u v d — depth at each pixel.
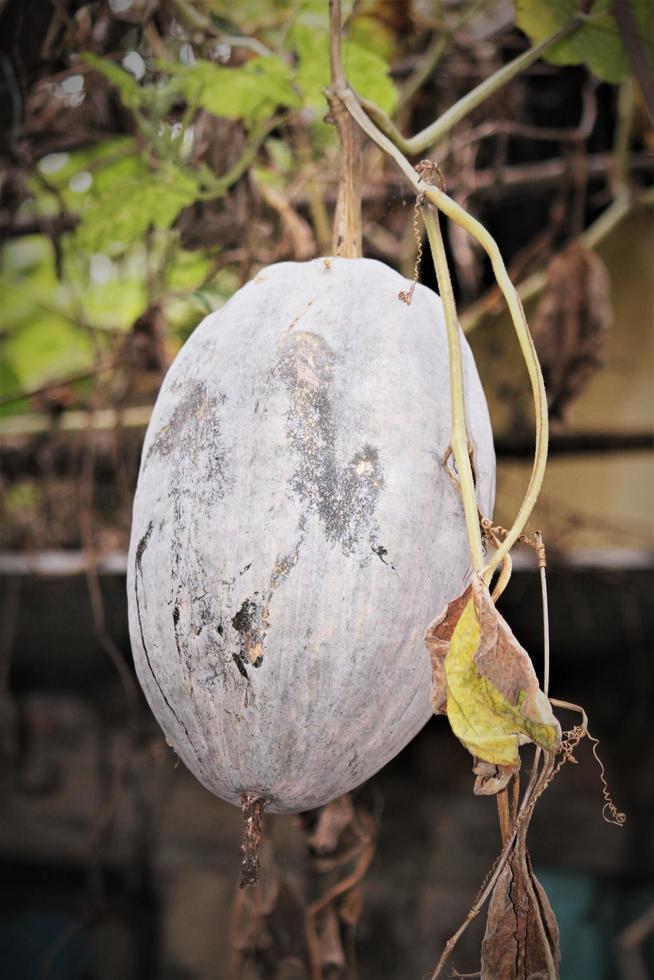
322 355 0.99
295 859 1.98
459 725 0.89
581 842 2.48
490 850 2.51
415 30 1.83
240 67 1.55
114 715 2.54
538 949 0.94
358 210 1.10
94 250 1.62
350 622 0.95
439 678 0.91
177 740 1.01
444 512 0.98
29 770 2.62
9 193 1.83
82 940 2.98
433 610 0.98
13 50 1.53
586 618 2.06
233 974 1.51
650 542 2.24
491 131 1.85
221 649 0.97
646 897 2.58
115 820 2.59
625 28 1.29
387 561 0.96
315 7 1.48
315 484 0.96
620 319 2.53
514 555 2.07
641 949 2.62
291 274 1.06
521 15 1.43
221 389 1.01
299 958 1.50
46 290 2.44
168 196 1.58
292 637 0.96
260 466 0.97
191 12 1.50
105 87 1.65
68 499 2.14
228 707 0.97
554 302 1.83
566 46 1.44
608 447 2.09
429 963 2.49
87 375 1.81
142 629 1.01
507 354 2.29
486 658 0.89
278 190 1.75
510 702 0.89
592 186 2.12
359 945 2.52
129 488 2.05
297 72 1.50
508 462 2.20
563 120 2.19
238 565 0.96
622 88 1.90
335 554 0.96
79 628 2.20
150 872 2.64
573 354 1.82
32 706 2.60
